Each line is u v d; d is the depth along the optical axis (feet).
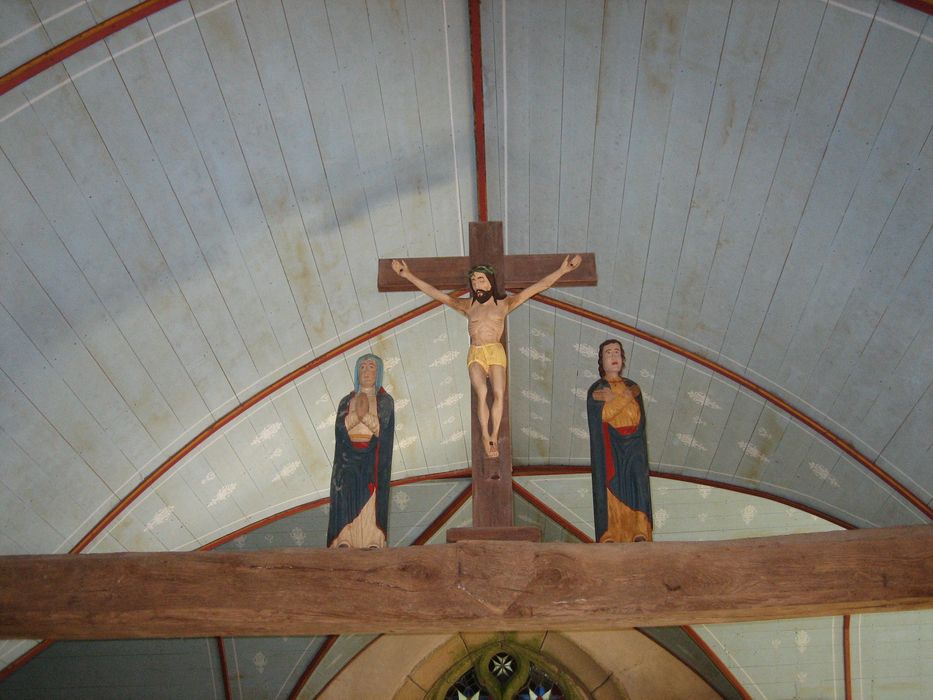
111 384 18.78
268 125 17.37
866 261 16.63
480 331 16.11
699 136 17.12
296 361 21.33
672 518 23.86
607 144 18.26
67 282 17.10
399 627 12.66
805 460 20.65
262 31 16.10
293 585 12.72
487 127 19.16
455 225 20.89
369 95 17.75
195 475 21.48
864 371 17.98
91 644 23.00
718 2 15.16
